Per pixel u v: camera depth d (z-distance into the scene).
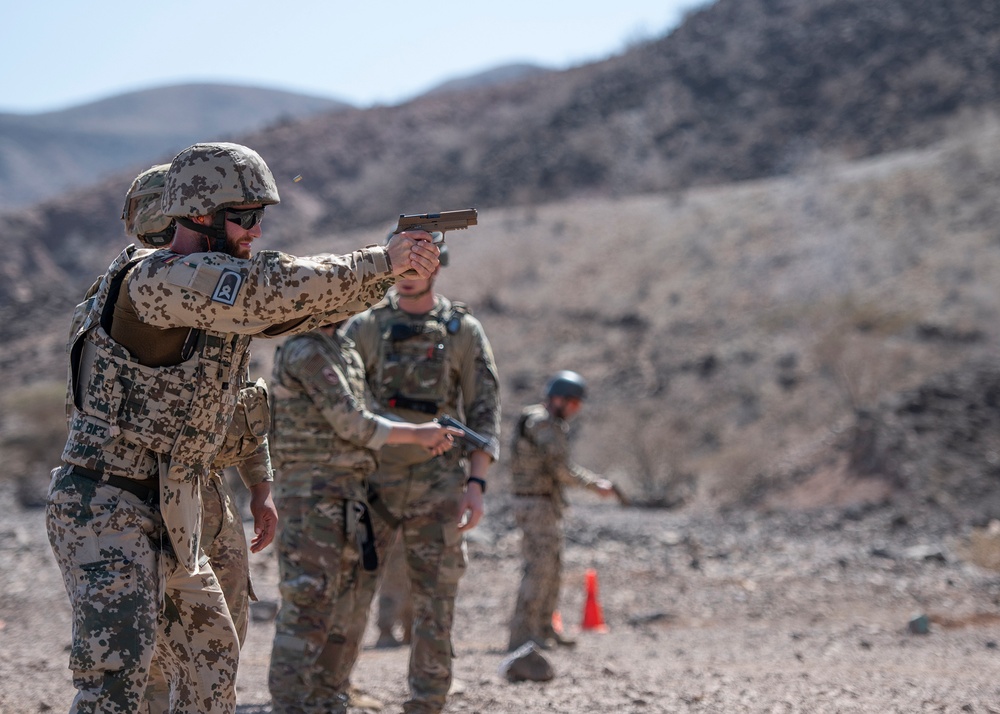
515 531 17.06
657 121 122.44
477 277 64.94
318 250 95.00
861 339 41.84
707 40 136.12
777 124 113.00
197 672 3.79
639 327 54.06
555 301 59.53
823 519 21.00
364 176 137.88
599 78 137.75
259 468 4.34
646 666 7.79
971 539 16.05
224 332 3.56
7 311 90.94
